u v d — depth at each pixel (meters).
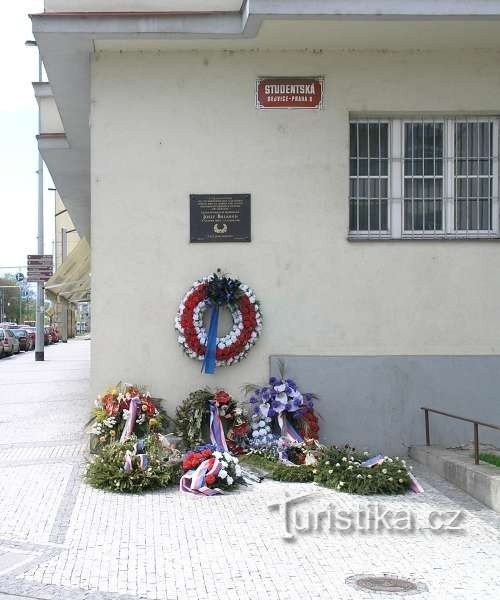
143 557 6.40
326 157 10.70
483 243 10.76
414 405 10.66
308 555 6.48
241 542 6.82
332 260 10.67
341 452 9.35
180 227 10.62
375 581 5.87
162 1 10.10
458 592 5.64
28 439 11.92
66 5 10.02
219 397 10.24
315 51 10.70
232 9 10.13
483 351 10.73
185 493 8.54
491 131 11.02
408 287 10.70
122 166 10.62
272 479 9.25
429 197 10.97
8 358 37.16
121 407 10.00
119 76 10.61
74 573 6.02
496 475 8.12
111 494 8.47
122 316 10.56
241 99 10.68
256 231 10.65
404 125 10.97
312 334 10.64
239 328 10.47
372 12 9.45
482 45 10.68
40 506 7.96
